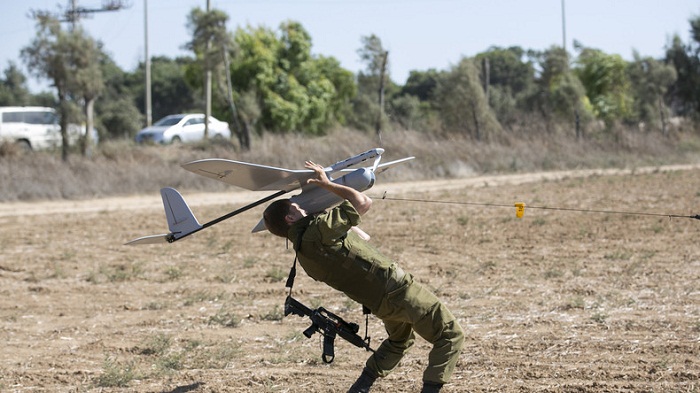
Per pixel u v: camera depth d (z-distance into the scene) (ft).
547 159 120.88
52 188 86.74
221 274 43.68
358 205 21.49
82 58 100.53
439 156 112.68
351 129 126.00
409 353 28.40
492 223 62.28
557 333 30.32
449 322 21.65
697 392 23.17
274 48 150.41
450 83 133.69
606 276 41.29
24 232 60.85
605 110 177.99
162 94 280.51
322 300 37.11
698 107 163.02
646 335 29.76
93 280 42.47
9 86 268.21
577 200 76.13
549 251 49.65
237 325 32.96
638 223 60.29
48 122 114.32
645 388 23.62
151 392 24.49
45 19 101.04
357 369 26.71
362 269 21.03
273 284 41.19
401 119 132.98
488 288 39.01
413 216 67.36
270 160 105.60
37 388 25.17
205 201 81.71
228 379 25.66
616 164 122.31
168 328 32.76
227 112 130.62
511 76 276.21
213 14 119.24
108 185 89.76
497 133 130.11
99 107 196.13
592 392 23.39
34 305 37.37
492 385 24.32
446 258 47.88
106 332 32.32
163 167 97.86
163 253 51.13
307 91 152.66
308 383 25.09
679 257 46.24
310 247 21.03
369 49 136.46
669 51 165.07
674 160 129.29
